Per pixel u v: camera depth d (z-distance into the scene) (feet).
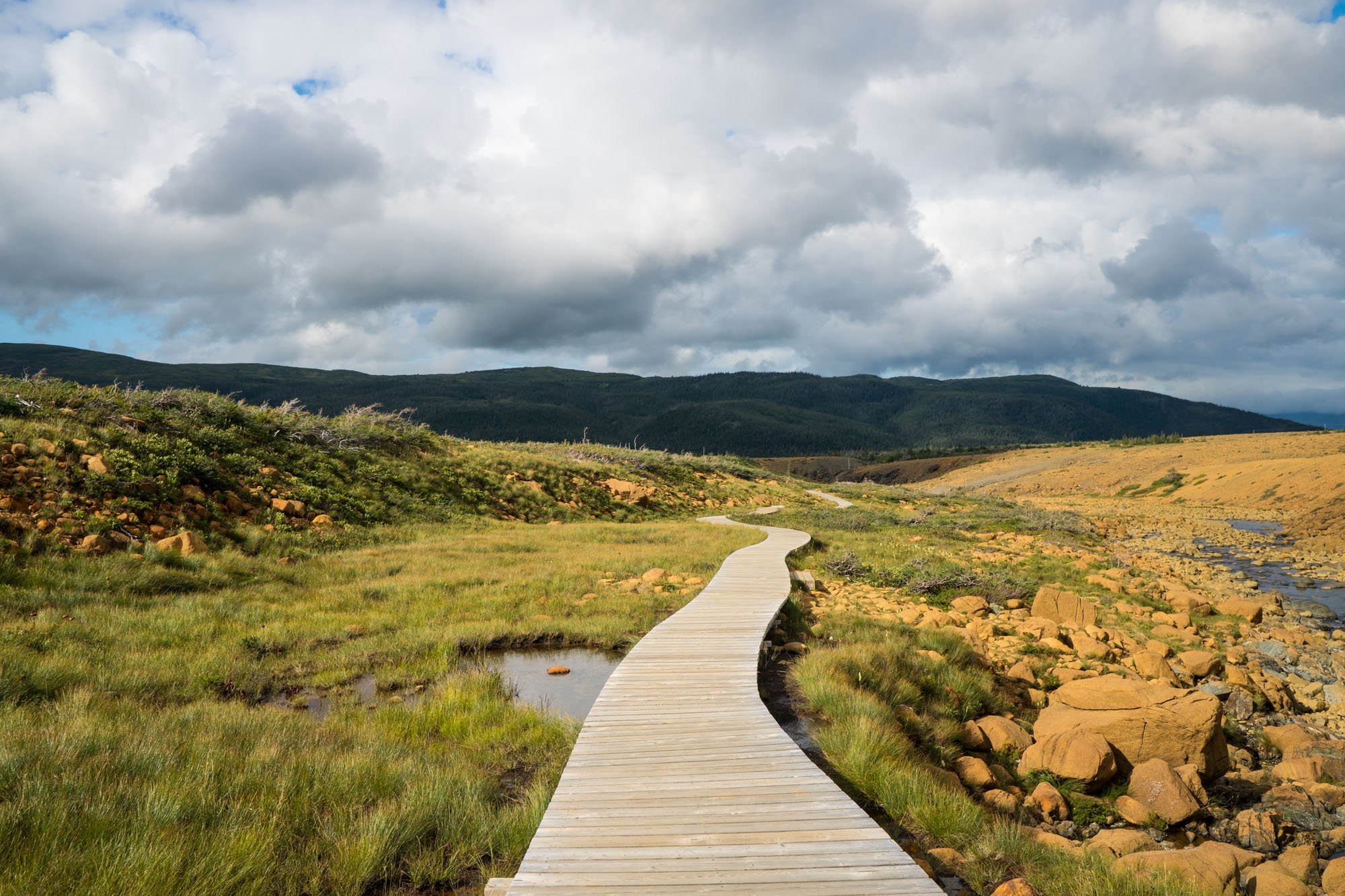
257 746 22.06
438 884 16.29
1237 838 23.97
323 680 31.42
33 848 14.64
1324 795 26.84
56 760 19.17
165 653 32.63
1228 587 77.56
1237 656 46.91
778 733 23.03
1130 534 146.10
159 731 22.95
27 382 69.82
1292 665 47.55
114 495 55.16
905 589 60.08
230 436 77.10
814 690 29.91
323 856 16.70
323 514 71.36
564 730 25.68
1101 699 31.24
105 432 63.05
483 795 20.22
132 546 49.80
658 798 18.17
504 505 102.17
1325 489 189.98
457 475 104.27
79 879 13.82
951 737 28.63
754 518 127.85
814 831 16.30
